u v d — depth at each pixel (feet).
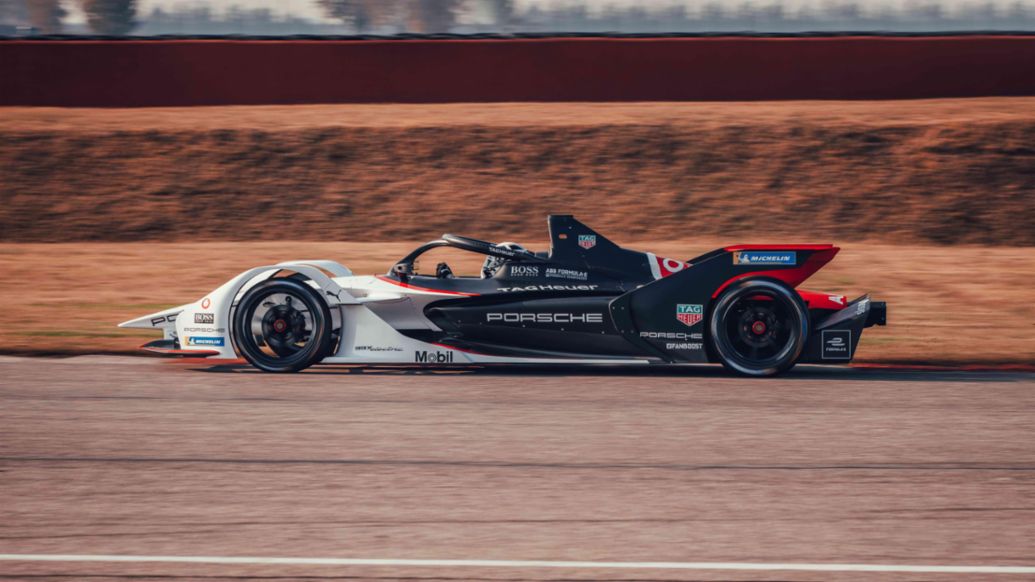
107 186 102.12
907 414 37.35
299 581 21.80
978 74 127.34
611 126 112.98
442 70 129.49
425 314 46.11
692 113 118.83
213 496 27.53
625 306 44.60
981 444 33.06
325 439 33.45
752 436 34.01
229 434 34.04
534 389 41.81
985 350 51.11
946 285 70.74
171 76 128.88
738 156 106.83
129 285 71.15
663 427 35.22
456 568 22.54
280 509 26.48
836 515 26.09
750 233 93.04
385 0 218.59
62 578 21.91
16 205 98.32
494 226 94.68
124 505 26.73
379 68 129.70
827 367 47.57
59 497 27.37
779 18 178.91
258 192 101.40
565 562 22.90
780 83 127.85
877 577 22.08
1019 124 110.83
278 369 44.75
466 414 37.11
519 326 45.21
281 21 207.72
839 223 94.84
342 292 44.83
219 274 74.74
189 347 45.37
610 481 28.94
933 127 111.04
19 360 47.93
